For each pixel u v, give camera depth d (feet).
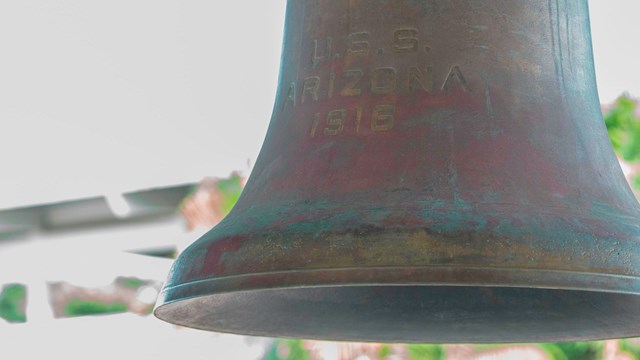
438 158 5.90
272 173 6.21
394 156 5.92
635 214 6.09
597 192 6.06
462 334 6.98
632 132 9.50
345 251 5.48
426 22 6.21
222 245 5.80
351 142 6.03
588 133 6.30
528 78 6.22
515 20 6.29
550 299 6.94
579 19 6.58
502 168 5.90
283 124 6.42
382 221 5.55
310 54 6.42
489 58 6.18
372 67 6.19
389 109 6.07
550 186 5.91
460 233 5.45
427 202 5.71
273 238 5.65
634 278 5.56
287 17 6.72
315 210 5.79
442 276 5.37
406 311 7.04
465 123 6.01
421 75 6.12
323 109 6.23
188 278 5.84
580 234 5.58
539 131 6.09
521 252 5.44
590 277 5.48
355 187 5.86
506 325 6.97
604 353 9.37
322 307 6.94
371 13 6.27
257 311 6.69
